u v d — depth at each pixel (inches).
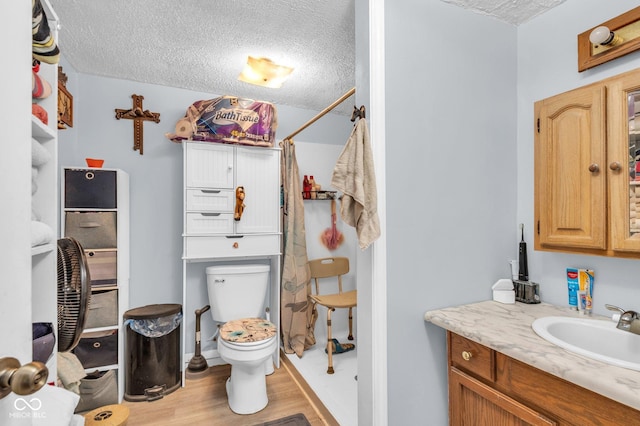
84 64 82.0
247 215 92.9
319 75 88.5
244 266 93.7
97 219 75.3
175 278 95.0
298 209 101.4
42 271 38.0
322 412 71.7
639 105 41.3
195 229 87.8
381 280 50.2
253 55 78.0
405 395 51.7
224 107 89.4
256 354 71.0
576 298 53.2
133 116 91.1
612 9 49.0
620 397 28.8
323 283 112.0
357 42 54.3
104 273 76.3
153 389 78.7
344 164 49.3
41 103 40.2
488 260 60.1
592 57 51.0
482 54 60.0
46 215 39.2
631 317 42.9
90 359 75.1
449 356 51.1
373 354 49.9
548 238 52.2
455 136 57.2
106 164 88.4
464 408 48.4
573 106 48.5
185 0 58.2
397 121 52.0
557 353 36.8
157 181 93.7
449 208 56.4
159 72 86.4
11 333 17.2
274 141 96.9
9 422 16.6
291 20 64.4
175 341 84.1
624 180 42.6
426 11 54.8
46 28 32.1
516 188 63.2
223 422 69.7
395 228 51.6
